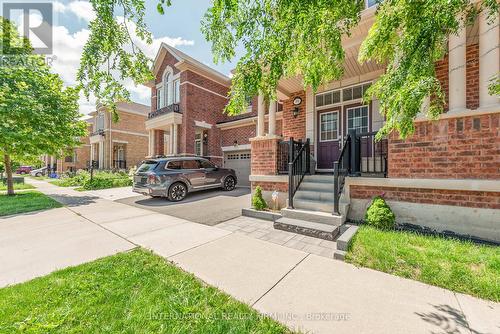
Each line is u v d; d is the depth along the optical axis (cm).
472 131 375
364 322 199
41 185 1567
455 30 210
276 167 618
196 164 929
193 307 217
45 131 892
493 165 360
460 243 348
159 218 571
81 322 198
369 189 479
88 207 718
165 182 797
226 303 226
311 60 233
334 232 412
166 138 1733
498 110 352
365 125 696
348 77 715
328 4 214
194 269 297
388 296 235
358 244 345
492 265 270
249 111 1333
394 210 448
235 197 857
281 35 221
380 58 261
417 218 425
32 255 345
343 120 734
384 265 291
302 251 356
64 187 1405
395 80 211
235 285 259
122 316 207
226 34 241
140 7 255
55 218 577
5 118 807
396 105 198
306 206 526
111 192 1098
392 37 226
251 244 388
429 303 222
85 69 292
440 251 312
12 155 980
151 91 1555
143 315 206
